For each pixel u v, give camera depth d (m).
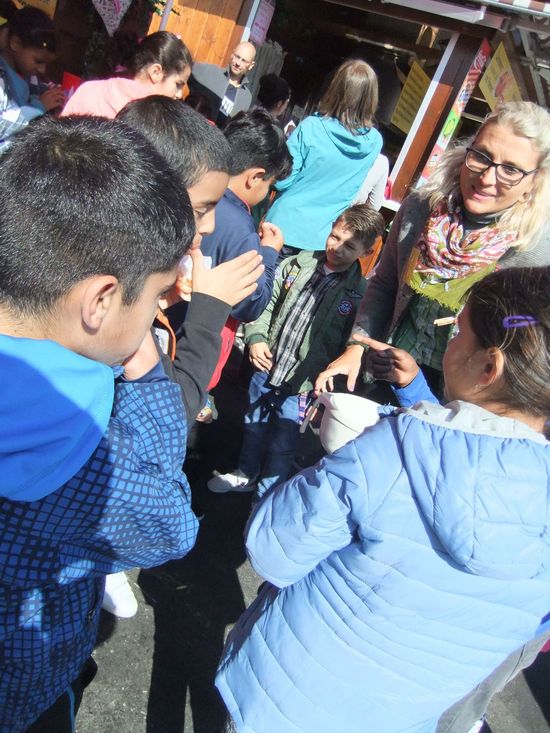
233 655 1.34
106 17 4.35
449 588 1.08
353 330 2.41
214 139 1.56
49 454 0.86
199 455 3.12
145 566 1.19
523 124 1.86
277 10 6.23
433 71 6.27
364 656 1.16
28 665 1.07
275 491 1.28
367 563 1.11
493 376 1.06
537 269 1.09
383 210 5.39
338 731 1.21
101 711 1.90
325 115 3.68
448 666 1.16
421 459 1.04
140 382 1.12
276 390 2.83
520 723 2.39
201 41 5.60
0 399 0.83
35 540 0.95
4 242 0.86
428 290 2.14
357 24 6.38
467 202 2.01
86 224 0.85
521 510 1.00
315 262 2.78
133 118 1.54
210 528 2.76
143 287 0.93
